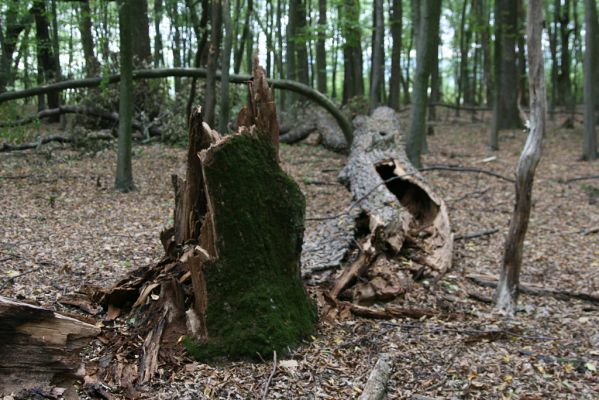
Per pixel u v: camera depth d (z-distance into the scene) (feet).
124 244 22.50
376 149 31.60
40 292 16.31
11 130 40.96
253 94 15.01
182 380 12.53
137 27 47.88
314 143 53.16
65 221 25.72
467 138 62.75
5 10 40.24
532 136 17.31
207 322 13.74
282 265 15.06
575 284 21.01
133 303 15.42
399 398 12.49
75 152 42.57
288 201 15.08
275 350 13.73
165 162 40.65
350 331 15.99
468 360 14.57
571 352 15.33
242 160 14.24
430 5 36.96
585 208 33.04
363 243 20.93
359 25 45.39
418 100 38.86
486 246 25.43
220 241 13.93
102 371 12.52
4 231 23.21
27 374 9.98
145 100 48.91
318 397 12.25
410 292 19.47
